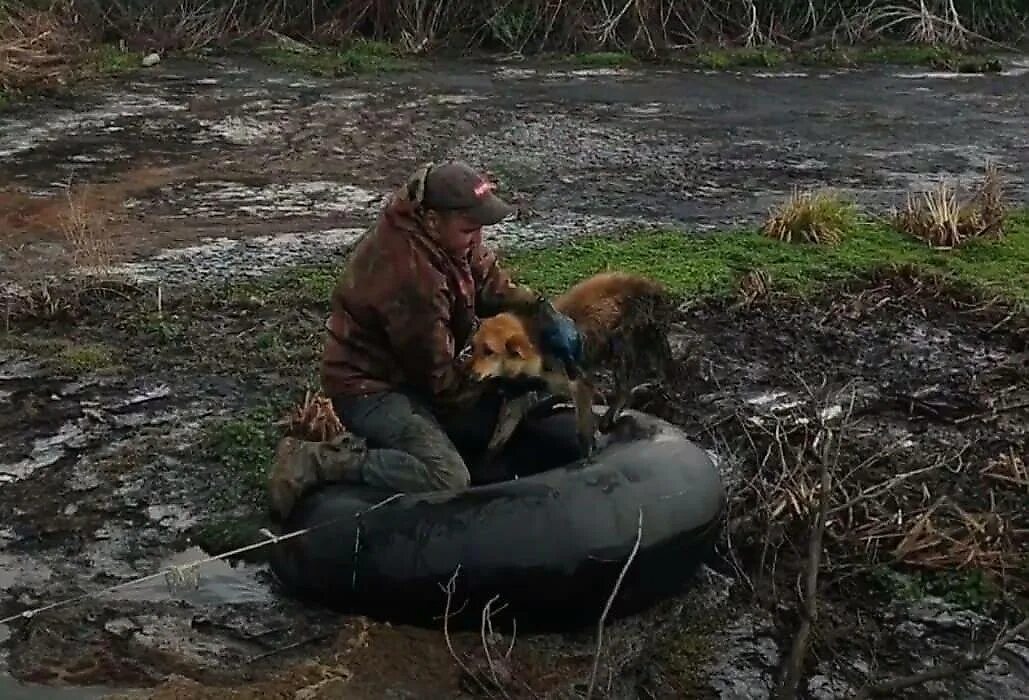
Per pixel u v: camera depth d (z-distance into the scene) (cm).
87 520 493
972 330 719
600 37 1695
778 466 540
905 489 526
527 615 412
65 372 631
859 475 536
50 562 463
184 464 538
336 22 1738
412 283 434
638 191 994
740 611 439
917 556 473
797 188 1010
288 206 939
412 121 1234
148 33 1645
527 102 1343
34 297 725
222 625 423
